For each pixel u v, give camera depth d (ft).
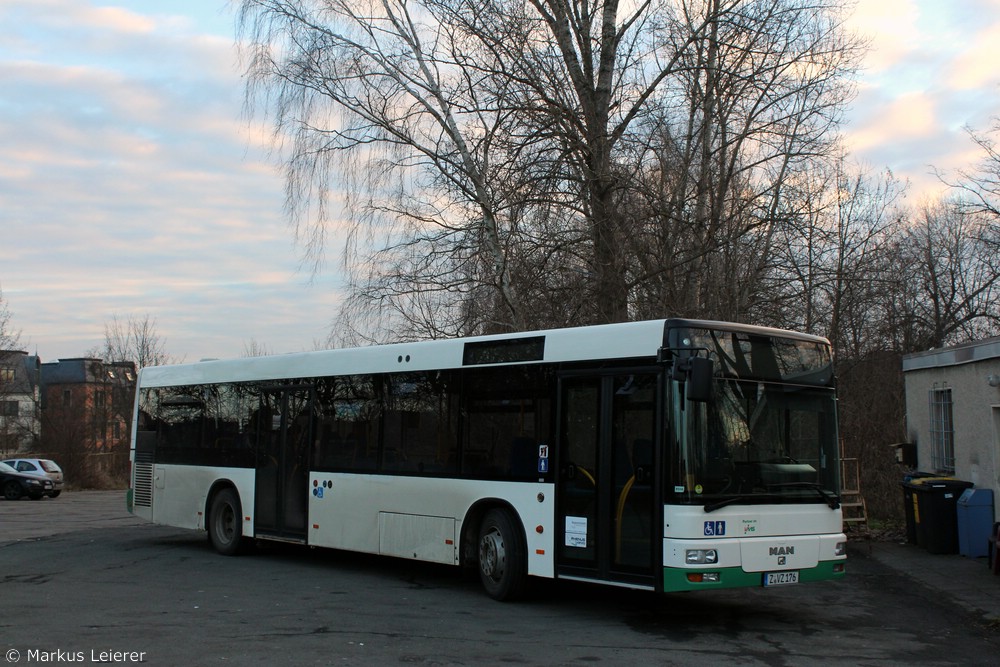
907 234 108.37
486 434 34.37
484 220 55.31
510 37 54.13
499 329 58.54
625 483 29.09
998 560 38.47
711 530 27.48
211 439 49.52
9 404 185.16
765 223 55.42
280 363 45.73
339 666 22.86
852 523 53.57
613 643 26.20
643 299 54.44
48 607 31.35
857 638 27.37
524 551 32.48
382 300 59.16
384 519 38.17
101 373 201.98
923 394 51.72
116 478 169.99
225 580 38.37
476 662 23.56
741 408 29.32
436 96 57.62
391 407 38.83
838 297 66.74
